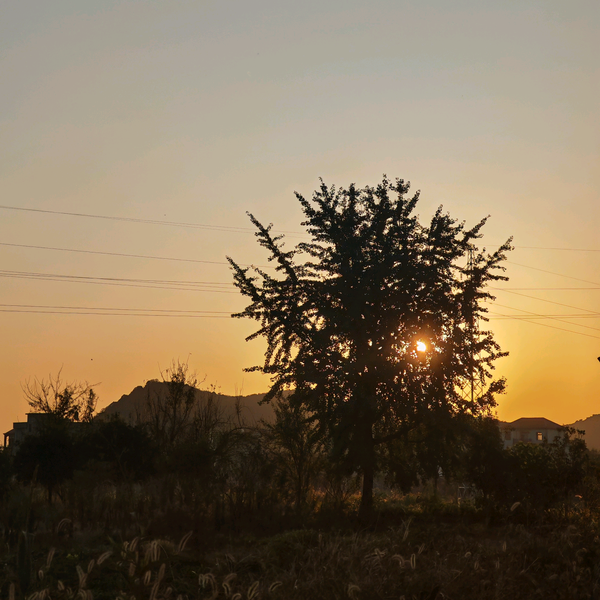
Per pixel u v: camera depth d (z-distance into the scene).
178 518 18.91
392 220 29.47
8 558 7.88
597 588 7.09
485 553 8.05
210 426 33.88
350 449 26.94
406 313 27.86
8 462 22.45
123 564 6.09
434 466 27.17
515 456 24.66
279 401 29.22
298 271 29.84
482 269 28.95
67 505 19.67
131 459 24.34
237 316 29.31
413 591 6.53
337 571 6.69
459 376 28.33
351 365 26.81
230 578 6.37
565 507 18.36
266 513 21.80
